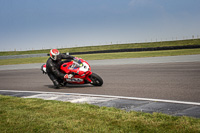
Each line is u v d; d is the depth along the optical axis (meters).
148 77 8.77
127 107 4.80
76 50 52.12
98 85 7.63
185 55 18.69
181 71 9.68
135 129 3.38
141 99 5.44
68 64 7.62
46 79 10.53
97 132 3.31
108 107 4.71
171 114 4.15
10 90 8.23
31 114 4.40
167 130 3.26
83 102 5.49
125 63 15.39
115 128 3.45
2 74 14.19
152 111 4.40
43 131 3.47
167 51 27.16
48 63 7.61
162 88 6.61
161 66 12.02
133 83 7.74
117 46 52.78
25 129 3.58
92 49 52.12
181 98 5.30
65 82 7.96
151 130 3.30
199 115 3.98
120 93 6.31
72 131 3.40
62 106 4.96
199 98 5.21
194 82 7.16
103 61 18.86
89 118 4.00
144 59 17.72
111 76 9.79
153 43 50.41
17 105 5.30
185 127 3.30
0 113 4.59
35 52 56.94
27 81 10.29
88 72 7.43
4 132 3.49
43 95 6.82
